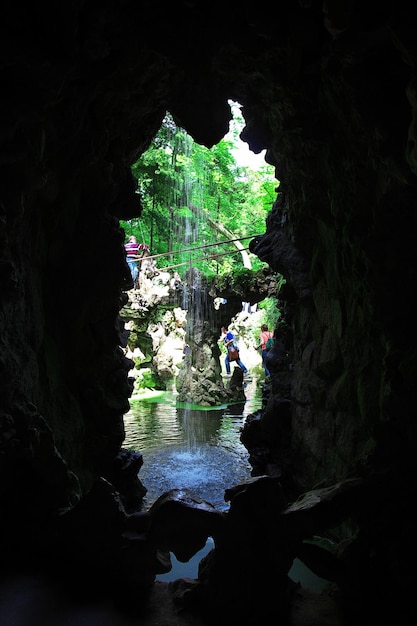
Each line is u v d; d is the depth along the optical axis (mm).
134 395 15297
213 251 16156
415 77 2549
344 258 4848
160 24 3818
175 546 3729
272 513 3660
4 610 3531
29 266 4637
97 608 3633
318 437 5855
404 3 2453
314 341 6332
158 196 15977
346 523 4875
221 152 16078
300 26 3475
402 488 3754
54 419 5000
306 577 4945
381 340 4254
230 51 4578
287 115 4977
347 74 3209
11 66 3084
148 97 5188
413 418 3625
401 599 3498
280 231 7152
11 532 4129
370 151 3713
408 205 3553
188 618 3605
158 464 8609
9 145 3424
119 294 5977
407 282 3777
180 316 17406
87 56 3721
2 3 2814
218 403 14078
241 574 3598
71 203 5102
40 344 4832
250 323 21469
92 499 3977
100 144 4996
